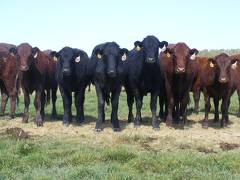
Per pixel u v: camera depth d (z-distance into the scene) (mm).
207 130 13328
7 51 15695
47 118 15602
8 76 14883
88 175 7898
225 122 14789
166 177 7766
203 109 18203
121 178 7664
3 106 15984
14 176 7906
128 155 9258
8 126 13430
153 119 13344
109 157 9211
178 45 13219
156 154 9398
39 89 13766
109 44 12875
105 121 14750
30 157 9078
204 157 9047
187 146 10945
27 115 14086
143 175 7902
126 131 12875
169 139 11656
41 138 11625
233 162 8633
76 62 13680
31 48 13414
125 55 12789
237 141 11727
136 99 13602
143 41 13055
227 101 14391
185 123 14312
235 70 14562
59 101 20625
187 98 14172
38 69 13625
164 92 14594
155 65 13109
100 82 12992
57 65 14008
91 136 12047
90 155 9211
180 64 12953
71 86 13898
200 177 7762
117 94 13094
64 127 13430
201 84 13812
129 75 13641
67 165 8773
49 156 9406
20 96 22453
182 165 8516
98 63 12922
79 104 14172
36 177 7723
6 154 9109
